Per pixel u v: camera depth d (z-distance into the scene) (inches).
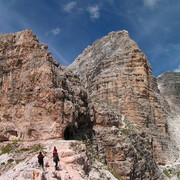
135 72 2145.7
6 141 1298.0
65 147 1126.4
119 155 1525.6
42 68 1342.3
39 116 1268.5
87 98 1635.1
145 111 2060.8
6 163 1094.4
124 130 1699.1
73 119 1323.8
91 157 1261.1
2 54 1444.4
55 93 1291.8
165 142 2162.9
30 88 1323.8
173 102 3302.2
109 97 2057.1
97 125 1636.3
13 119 1316.4
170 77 3700.8
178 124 2856.8
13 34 1491.1
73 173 978.1
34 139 1245.1
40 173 868.0
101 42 2829.7
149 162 1769.2
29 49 1412.4
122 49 2304.4
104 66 2276.1
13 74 1390.3
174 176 1947.6
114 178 1215.6
